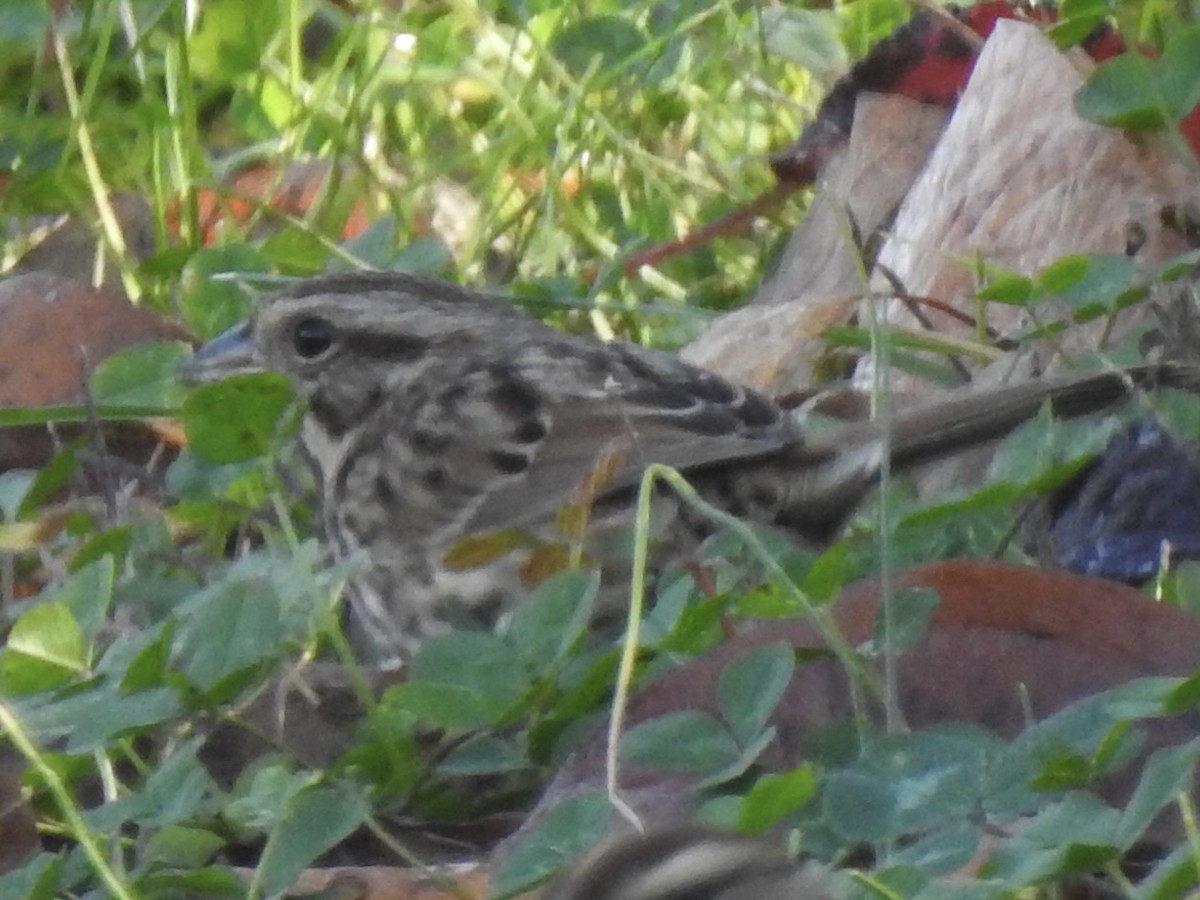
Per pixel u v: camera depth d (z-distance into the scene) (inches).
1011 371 363.9
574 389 370.3
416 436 375.6
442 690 288.2
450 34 518.9
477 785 300.5
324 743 312.8
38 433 409.7
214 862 287.7
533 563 320.8
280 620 288.7
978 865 254.2
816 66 505.4
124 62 504.7
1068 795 253.8
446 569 366.9
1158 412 328.8
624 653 273.6
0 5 487.2
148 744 317.7
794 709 282.8
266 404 327.9
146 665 282.2
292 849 268.5
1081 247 395.2
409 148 520.7
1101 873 262.1
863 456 344.8
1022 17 438.6
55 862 271.1
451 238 506.6
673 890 172.4
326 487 386.6
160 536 357.7
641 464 347.3
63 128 498.9
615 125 508.1
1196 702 259.8
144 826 283.7
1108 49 438.0
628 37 512.1
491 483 370.3
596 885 173.0
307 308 388.2
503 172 502.0
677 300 471.2
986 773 256.5
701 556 317.1
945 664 286.5
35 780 292.0
